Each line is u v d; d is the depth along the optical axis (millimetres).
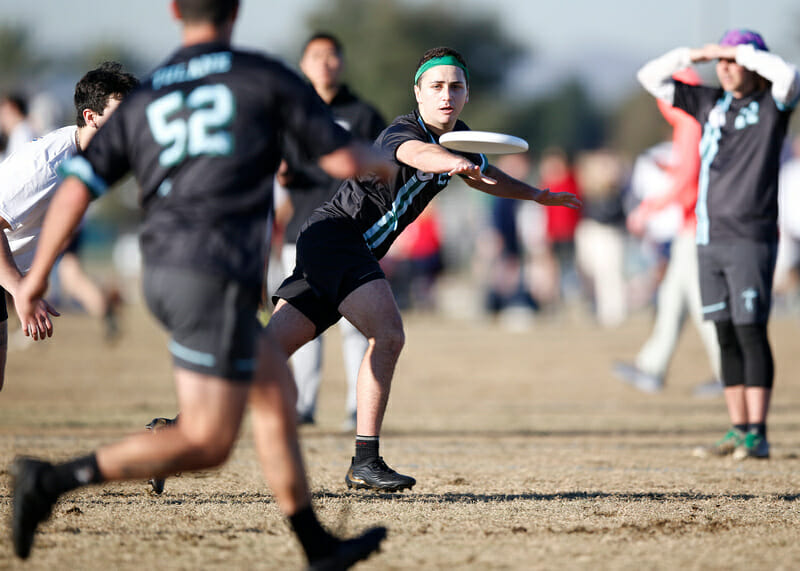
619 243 61812
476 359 46906
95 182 10695
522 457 21688
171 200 10484
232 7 11062
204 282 10266
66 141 15555
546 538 13547
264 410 10844
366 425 16859
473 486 17828
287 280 16703
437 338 56875
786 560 12562
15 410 28984
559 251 72750
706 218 21531
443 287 101375
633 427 27281
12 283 14719
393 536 13602
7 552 12500
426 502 16094
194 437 10469
